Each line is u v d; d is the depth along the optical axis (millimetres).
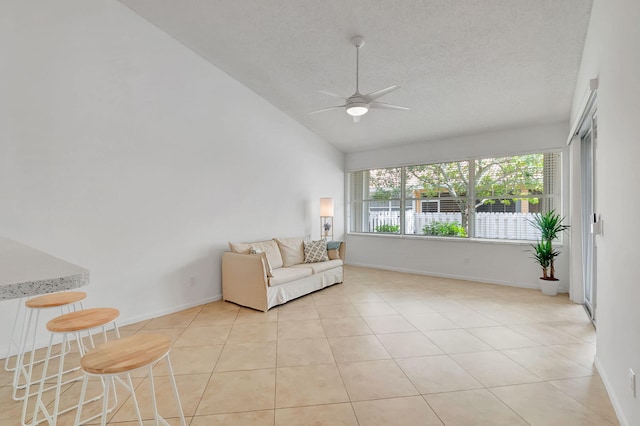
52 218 2838
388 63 3705
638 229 1534
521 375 2277
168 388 2137
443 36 3180
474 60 3469
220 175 4332
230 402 1979
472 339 2922
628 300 1677
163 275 3664
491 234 5203
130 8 3377
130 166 3377
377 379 2242
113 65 3254
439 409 1893
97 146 3129
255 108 4855
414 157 5957
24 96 2693
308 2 3018
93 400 1993
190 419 1811
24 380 2240
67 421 1787
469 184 5391
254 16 3316
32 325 2717
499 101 4191
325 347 2781
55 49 2863
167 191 3713
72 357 2605
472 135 5281
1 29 2588
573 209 4027
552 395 2027
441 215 5730
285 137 5402
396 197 6305
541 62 3361
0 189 2570
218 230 4297
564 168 4492
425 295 4434
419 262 5891
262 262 3762
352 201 6945
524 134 4797
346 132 5875
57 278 787
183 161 3885
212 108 4230
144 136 3502
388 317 3541
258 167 4906
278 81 4504
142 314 3469
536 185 4801
